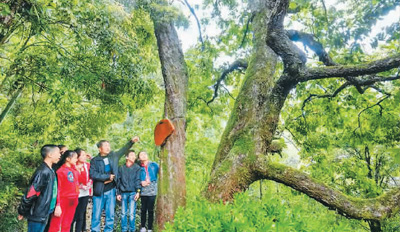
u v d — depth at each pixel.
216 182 3.61
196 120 9.58
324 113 7.18
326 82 6.50
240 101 4.27
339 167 9.13
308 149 7.74
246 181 3.67
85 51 5.28
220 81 7.18
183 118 3.99
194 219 2.54
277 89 3.87
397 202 3.39
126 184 4.50
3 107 9.12
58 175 3.84
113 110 7.44
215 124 9.90
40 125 8.52
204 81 7.66
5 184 7.00
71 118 8.41
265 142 3.89
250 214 2.67
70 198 3.87
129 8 4.97
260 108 4.09
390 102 6.04
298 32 4.62
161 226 3.52
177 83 4.16
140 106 7.10
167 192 3.63
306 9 5.84
